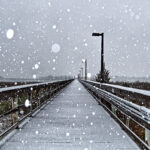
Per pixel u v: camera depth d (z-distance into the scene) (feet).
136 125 23.94
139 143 14.73
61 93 63.72
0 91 13.60
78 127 20.22
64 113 27.91
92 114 27.22
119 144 15.43
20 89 19.10
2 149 14.02
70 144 15.33
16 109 18.99
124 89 20.99
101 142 15.84
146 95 14.76
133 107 16.57
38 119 23.85
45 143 15.44
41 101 36.78
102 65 56.49
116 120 22.76
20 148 14.29
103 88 38.32
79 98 47.98
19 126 19.65
